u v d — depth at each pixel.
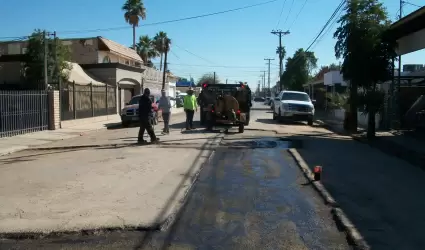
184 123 24.72
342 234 5.52
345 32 17.16
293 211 6.53
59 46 25.89
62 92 23.20
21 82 26.36
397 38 17.91
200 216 6.25
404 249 4.98
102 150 13.28
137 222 5.79
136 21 56.53
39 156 12.59
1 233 5.38
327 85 43.03
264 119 29.61
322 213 6.44
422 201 7.08
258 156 11.98
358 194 7.55
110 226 5.63
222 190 7.88
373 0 17.08
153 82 45.16
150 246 5.05
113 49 37.56
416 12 14.22
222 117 18.94
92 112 27.52
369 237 5.34
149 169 9.74
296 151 12.84
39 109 20.22
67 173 9.36
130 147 13.83
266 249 4.97
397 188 8.04
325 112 40.19
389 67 17.09
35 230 5.48
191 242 5.19
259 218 6.16
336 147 14.12
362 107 17.08
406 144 14.96
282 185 8.31
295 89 68.44
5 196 7.29
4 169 10.16
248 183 8.48
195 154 12.09
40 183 8.32
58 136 18.16
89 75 31.98
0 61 26.61
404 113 20.42
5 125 17.81
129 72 35.81
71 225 5.67
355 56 16.97
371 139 16.48
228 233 5.52
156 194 7.38
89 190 7.68
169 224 5.86
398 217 6.18
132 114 24.25
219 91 22.28
